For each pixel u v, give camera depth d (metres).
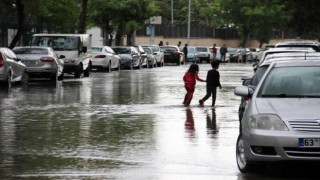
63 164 13.30
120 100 27.62
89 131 18.11
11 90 32.19
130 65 59.19
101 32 79.31
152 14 68.88
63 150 14.98
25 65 37.28
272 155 11.85
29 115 21.83
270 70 13.87
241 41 108.25
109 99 28.06
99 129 18.55
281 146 11.73
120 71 56.25
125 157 14.13
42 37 43.75
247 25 101.31
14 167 12.98
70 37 43.72
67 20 51.19
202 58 84.06
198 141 16.42
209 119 21.06
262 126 11.98
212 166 13.20
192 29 107.50
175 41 106.38
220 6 102.31
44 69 38.12
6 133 17.66
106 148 15.29
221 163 13.53
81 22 54.59
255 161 12.12
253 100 12.91
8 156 14.22
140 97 29.16
